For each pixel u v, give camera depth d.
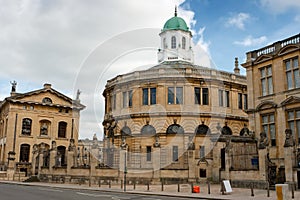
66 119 52.34
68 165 30.09
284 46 23.58
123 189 21.02
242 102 38.53
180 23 35.91
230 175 22.61
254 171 20.78
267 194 16.41
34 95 50.47
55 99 51.97
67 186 24.94
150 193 17.91
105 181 26.53
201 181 25.94
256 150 23.83
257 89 25.78
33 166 36.50
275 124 23.89
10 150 47.22
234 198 15.19
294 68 23.02
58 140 50.94
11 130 47.88
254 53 26.67
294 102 22.55
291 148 18.86
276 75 24.28
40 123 50.41
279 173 20.95
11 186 25.08
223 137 25.34
